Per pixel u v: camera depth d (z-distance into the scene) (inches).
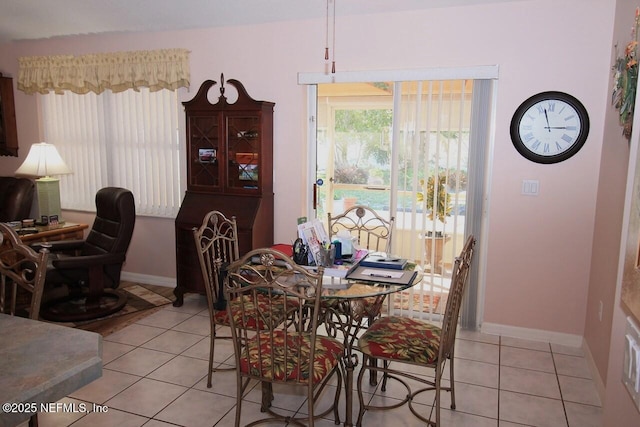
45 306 159.0
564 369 121.2
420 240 149.3
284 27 155.6
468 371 120.0
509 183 136.5
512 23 131.2
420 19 139.9
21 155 201.6
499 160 136.6
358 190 191.0
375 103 183.9
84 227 172.4
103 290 154.6
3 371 48.8
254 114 153.0
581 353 130.8
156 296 174.2
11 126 198.4
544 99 129.9
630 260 53.0
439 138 142.9
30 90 191.0
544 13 128.0
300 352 84.1
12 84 196.7
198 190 163.5
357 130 187.8
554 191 132.5
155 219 184.7
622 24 111.1
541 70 130.0
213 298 114.7
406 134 146.3
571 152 129.0
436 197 145.3
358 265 107.4
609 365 60.9
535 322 139.0
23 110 197.6
